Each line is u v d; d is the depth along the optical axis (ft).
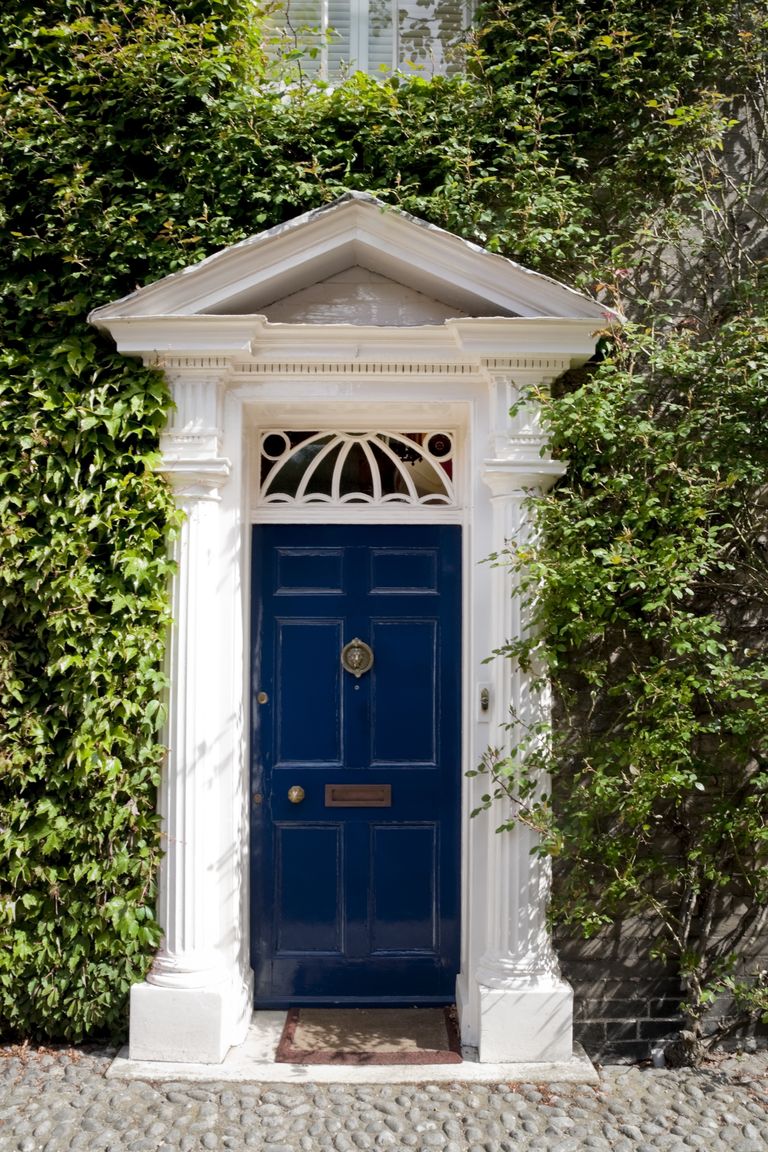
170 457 12.02
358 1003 13.28
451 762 13.50
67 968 11.91
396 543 13.65
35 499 12.07
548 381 12.17
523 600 11.91
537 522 11.63
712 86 13.53
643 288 13.25
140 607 11.91
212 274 11.82
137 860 11.92
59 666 11.76
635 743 11.43
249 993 12.82
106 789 11.79
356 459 13.80
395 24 14.73
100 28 12.78
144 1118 10.37
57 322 12.80
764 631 12.98
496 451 12.03
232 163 12.91
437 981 13.34
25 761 11.99
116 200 12.84
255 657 13.52
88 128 13.08
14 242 12.78
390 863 13.44
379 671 13.56
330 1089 11.01
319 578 13.62
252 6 13.55
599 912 12.48
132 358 12.24
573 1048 12.20
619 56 13.19
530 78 13.21
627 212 13.19
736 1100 11.02
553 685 12.26
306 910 13.42
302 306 12.78
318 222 11.72
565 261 13.10
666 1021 12.60
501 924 11.84
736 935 12.72
